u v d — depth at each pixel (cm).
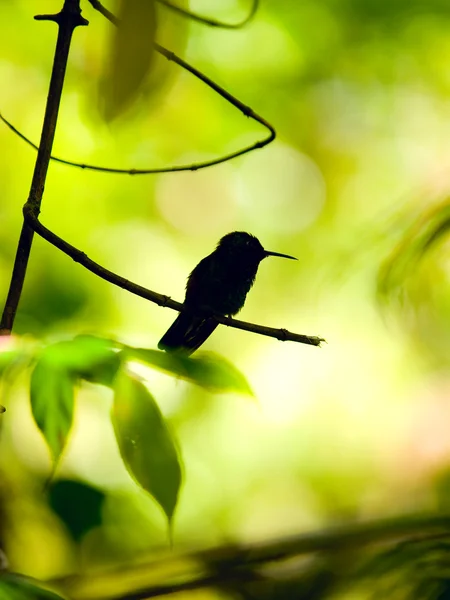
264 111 1310
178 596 388
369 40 1250
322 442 1248
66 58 352
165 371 218
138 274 1317
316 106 1333
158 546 533
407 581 289
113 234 1302
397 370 1126
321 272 1262
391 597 290
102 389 538
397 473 795
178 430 1127
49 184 1203
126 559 509
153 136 1213
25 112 1210
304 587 338
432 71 1307
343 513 1110
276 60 1245
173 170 445
